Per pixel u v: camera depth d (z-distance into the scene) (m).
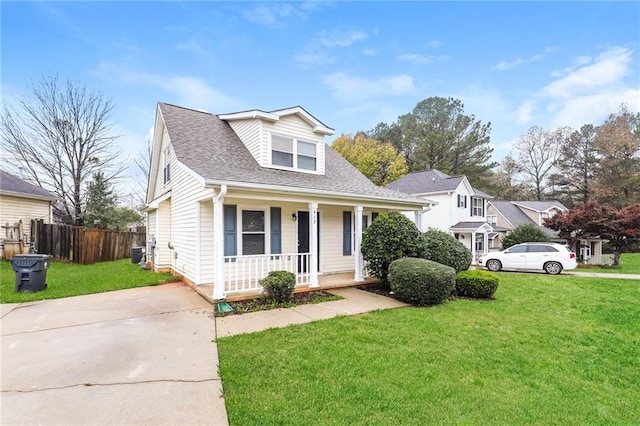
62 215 21.91
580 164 34.31
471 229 20.38
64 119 20.66
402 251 8.56
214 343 4.59
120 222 22.66
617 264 18.69
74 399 3.10
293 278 7.16
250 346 4.49
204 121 10.56
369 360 4.16
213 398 3.16
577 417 3.22
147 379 3.52
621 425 3.15
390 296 8.08
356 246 9.36
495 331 5.67
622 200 30.83
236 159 9.14
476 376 3.93
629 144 30.80
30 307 6.52
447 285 7.34
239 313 6.19
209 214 8.38
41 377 3.55
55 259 13.74
